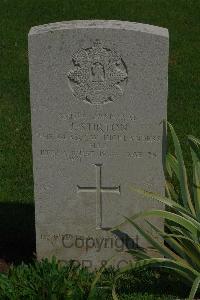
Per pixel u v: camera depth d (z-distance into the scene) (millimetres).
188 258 2588
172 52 4223
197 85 3918
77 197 2643
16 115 3674
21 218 2963
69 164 2602
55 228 2686
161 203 2637
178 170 2611
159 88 2500
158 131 2553
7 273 2592
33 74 2496
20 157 3355
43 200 2648
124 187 2629
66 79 2502
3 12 4664
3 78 3990
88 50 2471
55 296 2361
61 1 4801
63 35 2453
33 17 4609
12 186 3156
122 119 2543
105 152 2584
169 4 4758
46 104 2529
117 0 4805
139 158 2590
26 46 4293
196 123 3596
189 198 2613
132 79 2496
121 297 2504
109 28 2445
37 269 2518
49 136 2568
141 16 4613
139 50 2465
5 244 2840
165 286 2582
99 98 2520
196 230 2465
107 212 2660
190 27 4500
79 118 2545
